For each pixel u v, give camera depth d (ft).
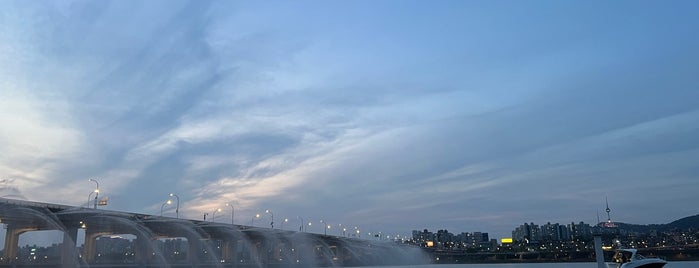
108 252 458.50
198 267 392.47
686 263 577.02
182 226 366.84
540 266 651.25
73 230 303.07
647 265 185.26
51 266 294.66
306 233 539.70
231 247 443.73
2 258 288.10
